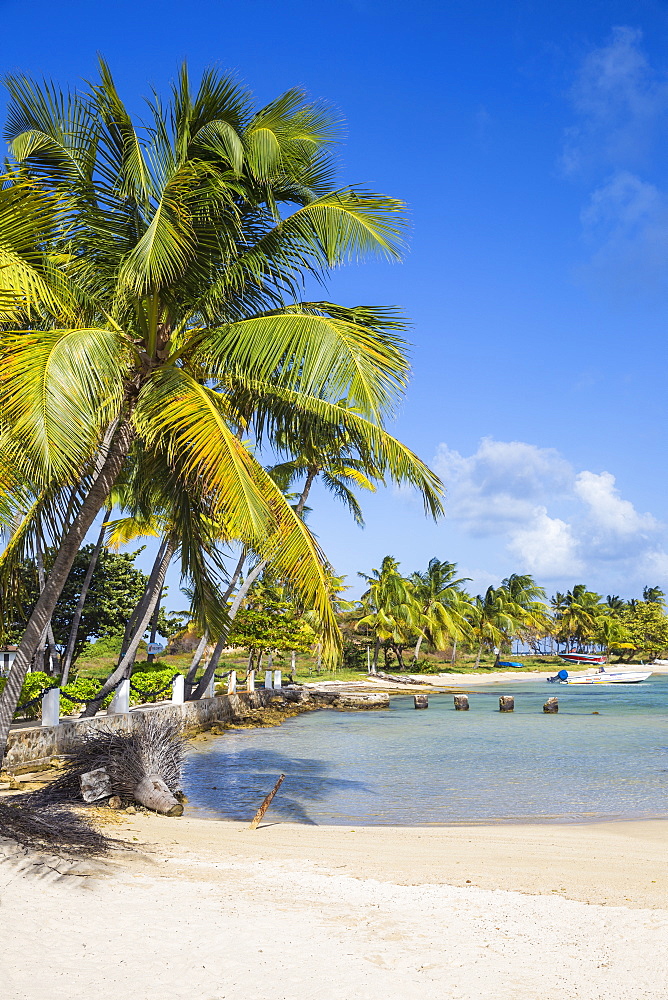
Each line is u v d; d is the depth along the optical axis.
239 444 9.61
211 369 10.55
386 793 14.92
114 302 10.19
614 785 15.94
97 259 10.42
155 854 8.13
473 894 6.87
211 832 10.06
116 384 9.13
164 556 22.42
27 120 10.24
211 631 12.55
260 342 9.53
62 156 10.14
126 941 5.31
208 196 9.88
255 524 8.38
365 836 10.33
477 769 18.14
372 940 5.54
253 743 23.38
